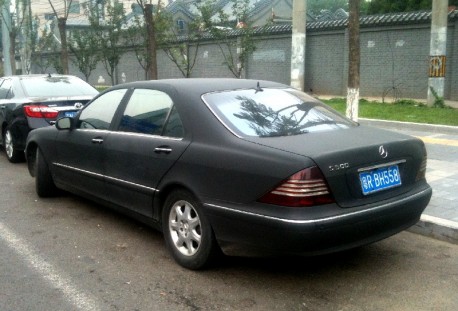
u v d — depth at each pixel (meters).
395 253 4.59
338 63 20.11
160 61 27.62
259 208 3.61
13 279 4.07
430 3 24.81
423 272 4.18
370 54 18.92
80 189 5.64
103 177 5.11
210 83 4.62
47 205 6.16
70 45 26.97
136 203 4.71
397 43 18.06
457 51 16.48
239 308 3.58
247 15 18.81
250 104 4.35
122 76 30.44
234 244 3.82
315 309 3.57
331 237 3.52
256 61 22.75
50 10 46.12
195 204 4.06
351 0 8.88
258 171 3.62
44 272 4.21
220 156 3.87
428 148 8.92
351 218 3.57
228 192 3.78
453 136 10.27
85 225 5.41
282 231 3.47
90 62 27.08
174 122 4.38
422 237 4.98
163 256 4.54
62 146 5.82
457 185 6.32
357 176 3.69
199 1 22.12
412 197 4.03
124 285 3.96
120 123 5.02
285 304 3.64
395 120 12.03
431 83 14.59
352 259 4.45
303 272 4.18
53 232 5.20
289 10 41.28
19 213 5.85
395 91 18.34
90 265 4.35
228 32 20.20
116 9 24.58
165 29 21.22
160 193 4.37
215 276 4.10
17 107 8.40
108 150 4.99
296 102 4.62
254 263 4.34
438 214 5.22
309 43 21.02
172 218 4.34
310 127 4.21
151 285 3.95
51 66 33.75
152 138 4.51
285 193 3.48
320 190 3.49
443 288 3.89
